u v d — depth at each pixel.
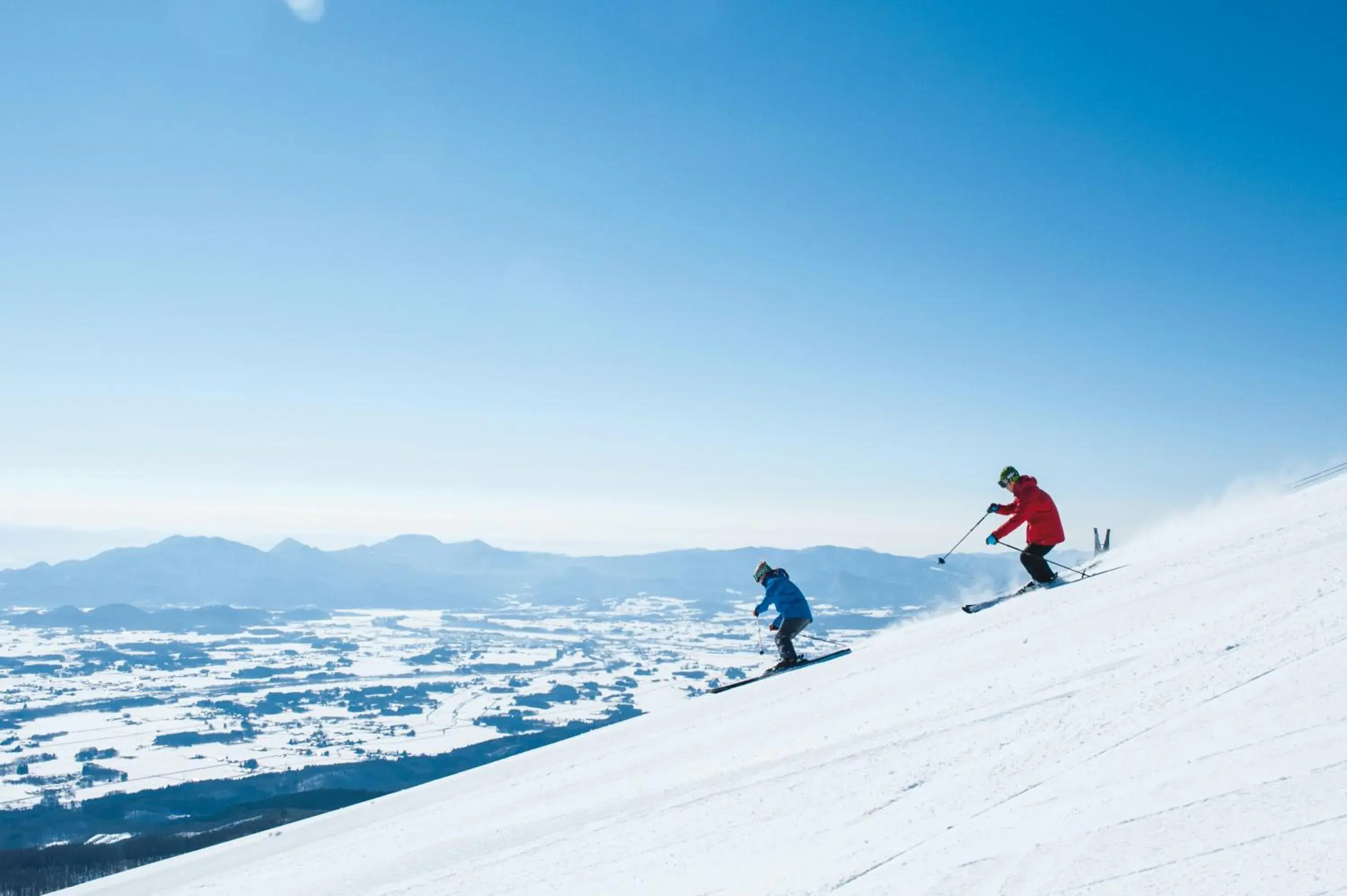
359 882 6.46
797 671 11.17
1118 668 5.87
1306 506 11.58
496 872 5.54
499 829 6.94
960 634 9.70
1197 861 2.60
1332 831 2.54
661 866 4.62
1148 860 2.72
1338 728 3.48
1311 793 2.89
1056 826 3.38
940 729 5.73
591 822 6.23
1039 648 7.42
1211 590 7.57
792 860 4.04
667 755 7.91
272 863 8.81
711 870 4.28
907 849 3.70
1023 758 4.54
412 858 6.73
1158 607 7.58
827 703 8.01
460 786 10.27
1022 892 2.80
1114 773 3.83
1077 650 6.87
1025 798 3.90
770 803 5.24
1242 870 2.44
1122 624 7.32
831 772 5.48
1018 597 11.63
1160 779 3.54
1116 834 3.06
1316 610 5.74
